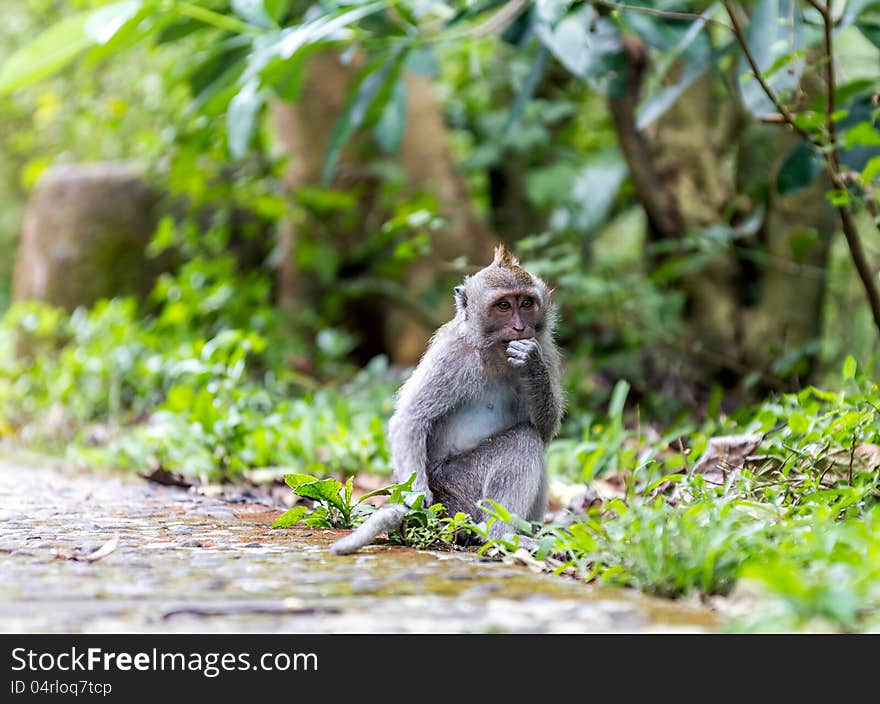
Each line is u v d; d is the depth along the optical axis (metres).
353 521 6.36
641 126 7.93
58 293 15.22
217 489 8.18
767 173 11.32
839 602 3.68
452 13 9.71
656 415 10.41
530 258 10.98
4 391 13.51
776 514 5.17
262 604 4.19
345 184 13.48
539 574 4.95
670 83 10.68
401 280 13.30
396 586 4.58
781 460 6.31
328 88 13.30
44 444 12.03
